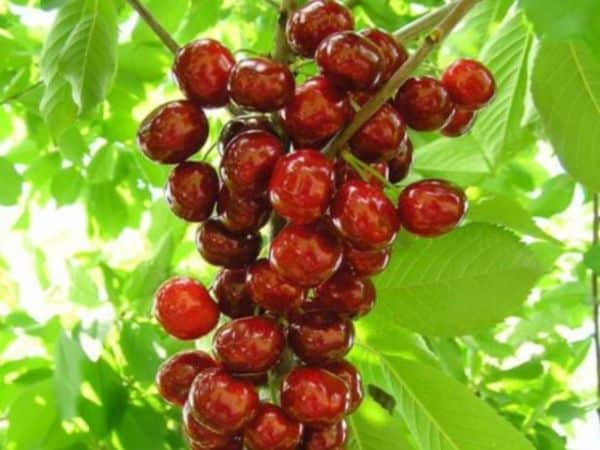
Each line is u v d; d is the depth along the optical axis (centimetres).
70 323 69
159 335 75
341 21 37
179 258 86
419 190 35
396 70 37
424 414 43
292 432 36
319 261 34
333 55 34
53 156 98
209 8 85
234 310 38
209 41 37
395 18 83
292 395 35
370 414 43
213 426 35
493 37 55
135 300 66
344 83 34
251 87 34
